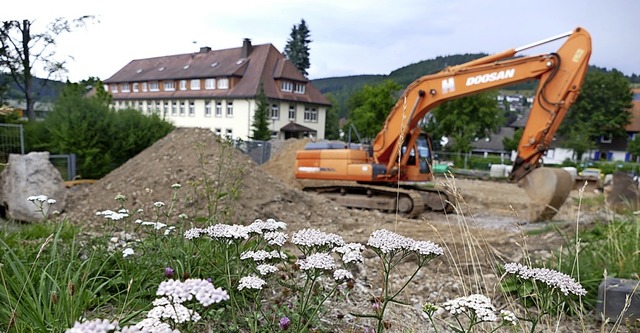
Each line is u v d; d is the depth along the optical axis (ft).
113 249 9.80
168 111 127.95
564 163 105.09
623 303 10.27
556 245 17.61
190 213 18.84
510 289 10.47
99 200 23.29
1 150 35.37
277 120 115.65
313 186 36.22
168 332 3.69
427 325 9.60
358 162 32.78
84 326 3.21
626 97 152.87
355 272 13.05
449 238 20.43
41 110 61.26
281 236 6.93
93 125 37.88
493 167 77.20
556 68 25.85
